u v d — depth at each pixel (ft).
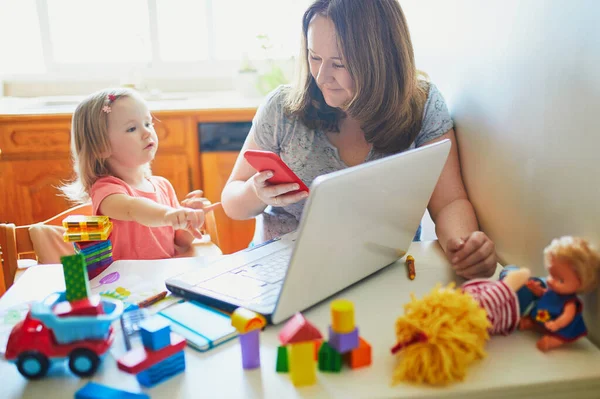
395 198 2.57
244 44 8.52
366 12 3.07
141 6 8.21
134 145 4.29
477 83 3.38
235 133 6.86
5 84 8.21
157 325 2.03
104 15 8.21
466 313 2.05
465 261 2.74
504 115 3.03
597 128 2.21
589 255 2.05
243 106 6.87
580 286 2.07
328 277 2.47
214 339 2.25
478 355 2.10
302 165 3.84
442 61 4.05
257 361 2.10
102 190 4.01
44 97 8.17
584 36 2.29
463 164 3.63
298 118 3.76
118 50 8.42
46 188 6.81
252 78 7.77
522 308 2.26
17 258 3.77
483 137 3.31
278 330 2.35
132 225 4.17
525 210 2.84
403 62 3.26
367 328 2.36
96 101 4.25
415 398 1.93
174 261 3.24
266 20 8.38
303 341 1.94
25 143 6.64
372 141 3.59
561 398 2.01
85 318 2.03
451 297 2.09
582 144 2.32
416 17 4.75
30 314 2.10
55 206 6.87
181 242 4.52
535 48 2.69
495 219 3.20
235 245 7.25
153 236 4.26
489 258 2.72
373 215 2.48
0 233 3.68
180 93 8.38
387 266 3.00
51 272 3.10
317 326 2.37
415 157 2.52
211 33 8.41
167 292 2.77
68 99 7.89
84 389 1.93
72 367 2.06
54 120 6.59
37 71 8.35
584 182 2.31
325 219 2.16
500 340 2.24
